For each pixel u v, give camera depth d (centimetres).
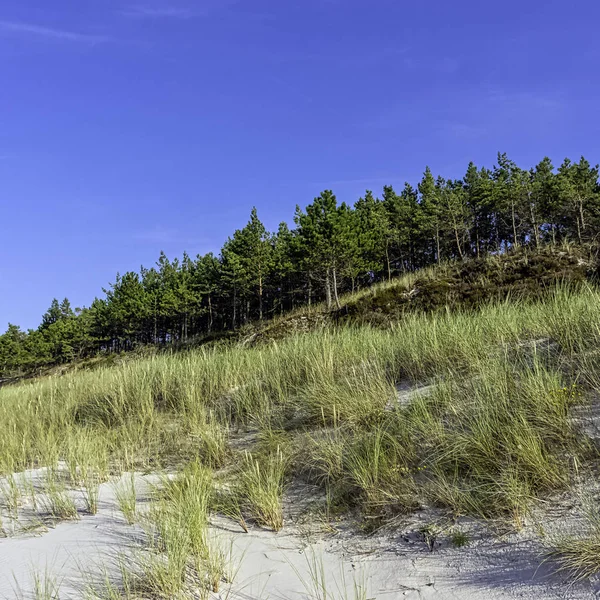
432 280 2050
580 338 516
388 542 328
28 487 500
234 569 313
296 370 759
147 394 792
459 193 4069
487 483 341
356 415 521
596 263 1728
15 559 343
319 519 379
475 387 463
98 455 562
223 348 1167
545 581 252
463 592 260
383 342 771
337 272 3009
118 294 5175
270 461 470
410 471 401
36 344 5306
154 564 290
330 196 3066
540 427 381
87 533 383
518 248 2103
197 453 548
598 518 272
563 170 4053
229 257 3716
